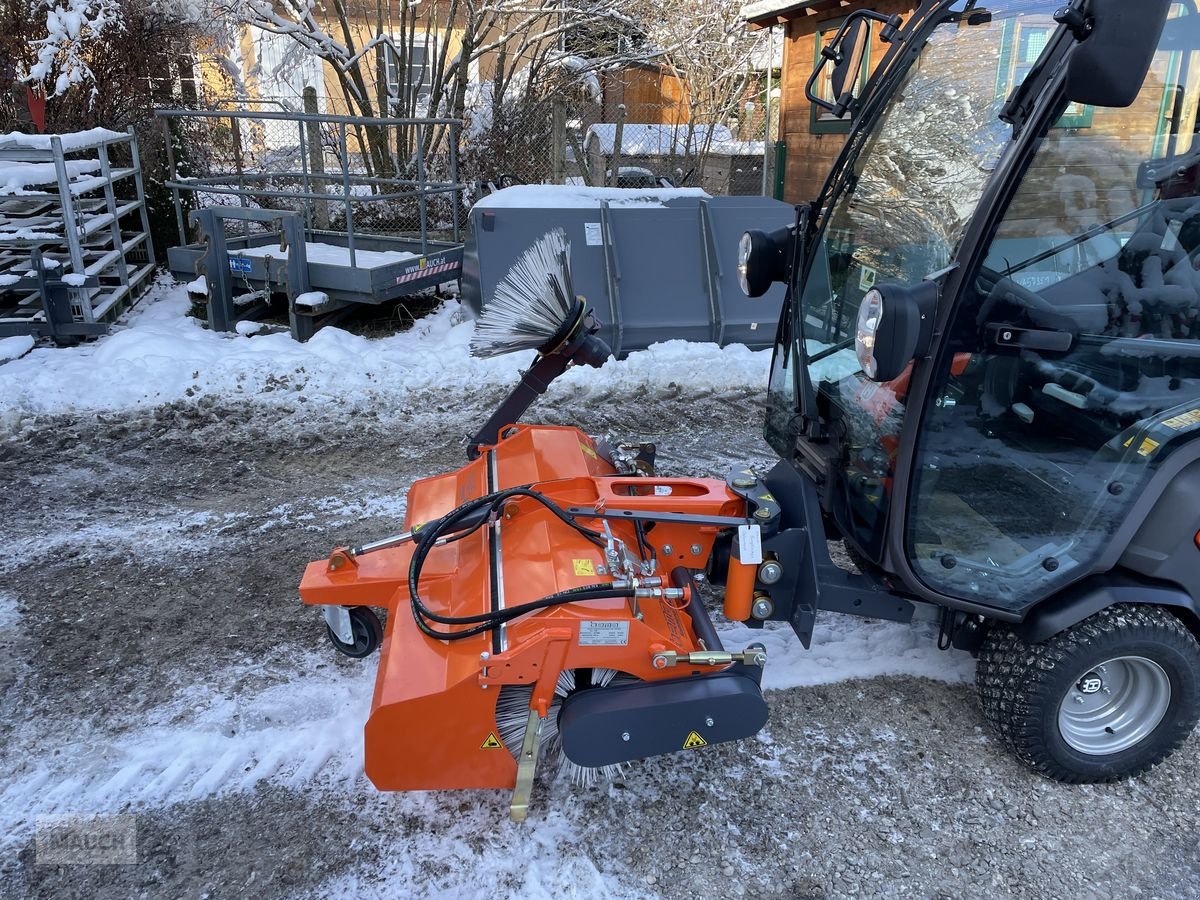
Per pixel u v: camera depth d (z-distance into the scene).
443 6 12.91
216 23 10.20
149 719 3.00
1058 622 2.57
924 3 2.84
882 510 2.64
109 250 8.16
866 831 2.62
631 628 2.36
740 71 15.51
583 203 7.02
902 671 3.34
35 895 2.35
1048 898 2.42
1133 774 2.80
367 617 2.93
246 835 2.54
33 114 8.11
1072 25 1.96
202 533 4.30
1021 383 2.53
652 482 2.87
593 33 12.59
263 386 6.01
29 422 5.46
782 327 3.28
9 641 3.42
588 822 2.61
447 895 2.36
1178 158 2.46
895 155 2.75
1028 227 2.38
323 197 7.09
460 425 5.69
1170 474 2.54
